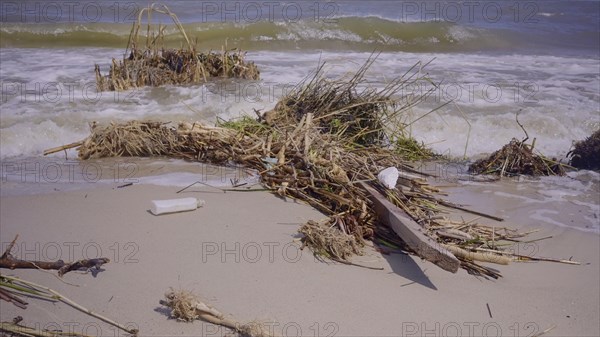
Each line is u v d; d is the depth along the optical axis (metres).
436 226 4.91
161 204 5.12
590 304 4.21
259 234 4.83
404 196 5.23
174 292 3.74
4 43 12.42
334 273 4.35
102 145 6.73
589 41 14.28
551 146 7.79
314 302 3.99
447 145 7.73
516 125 8.18
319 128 6.47
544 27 15.06
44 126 7.31
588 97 9.42
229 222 5.02
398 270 4.45
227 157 6.37
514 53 13.20
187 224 4.97
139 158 6.68
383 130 7.16
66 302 3.85
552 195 6.23
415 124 8.01
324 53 12.37
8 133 7.08
